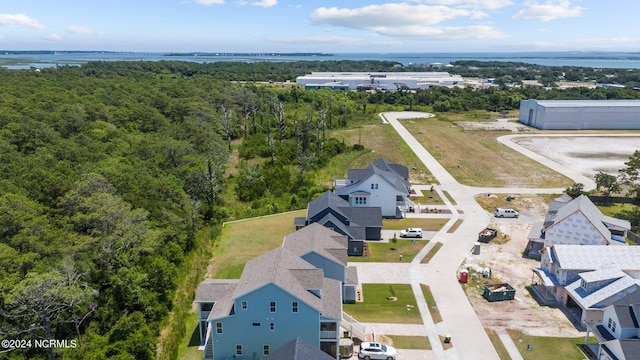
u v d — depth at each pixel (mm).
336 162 95500
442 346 35406
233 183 79125
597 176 73562
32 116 81062
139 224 43875
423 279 46750
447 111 171375
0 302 32594
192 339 37094
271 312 32812
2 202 39906
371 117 155125
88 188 48688
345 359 34094
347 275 43156
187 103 108062
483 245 55688
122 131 85312
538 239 52156
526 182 83188
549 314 40156
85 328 37250
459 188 79875
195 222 58719
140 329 34531
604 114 130875
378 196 64938
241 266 50094
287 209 68938
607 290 37594
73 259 38344
